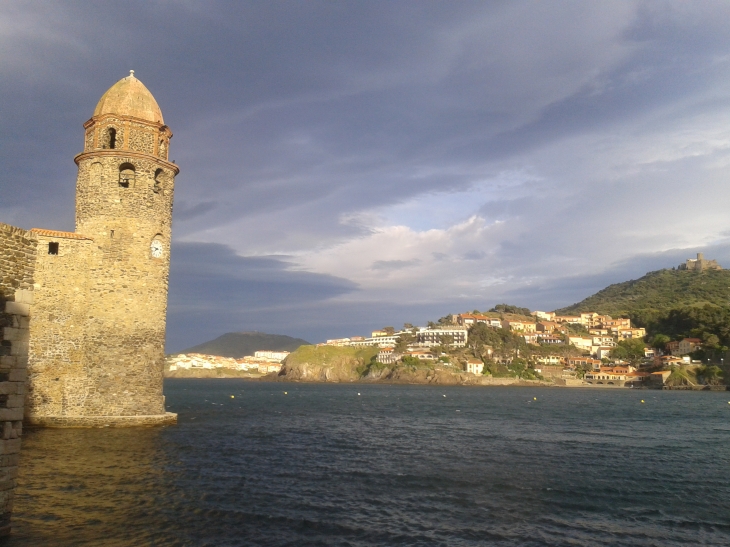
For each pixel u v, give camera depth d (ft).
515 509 73.67
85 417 119.03
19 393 51.57
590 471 100.94
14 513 62.69
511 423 196.54
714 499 81.71
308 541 58.95
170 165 135.33
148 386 127.54
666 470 103.96
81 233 126.93
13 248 52.11
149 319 128.26
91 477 80.69
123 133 129.18
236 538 58.70
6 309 50.93
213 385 651.25
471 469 100.22
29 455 92.43
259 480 85.76
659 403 356.38
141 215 128.67
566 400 383.45
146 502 69.92
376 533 62.34
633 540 62.39
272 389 541.34
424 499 77.61
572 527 66.64
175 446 109.19
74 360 120.47
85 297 122.62
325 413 233.55
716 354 651.66
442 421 201.67
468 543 60.03
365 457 112.06
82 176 129.39
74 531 57.88
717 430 183.73
